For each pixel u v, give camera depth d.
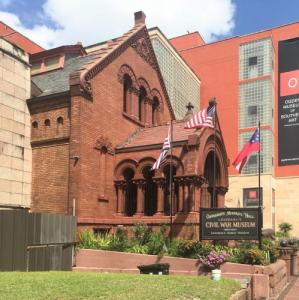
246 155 24.14
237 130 53.06
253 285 13.30
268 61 52.56
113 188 24.69
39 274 11.59
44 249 16.48
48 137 23.33
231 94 54.16
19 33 43.12
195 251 18.73
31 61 28.94
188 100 48.75
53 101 23.42
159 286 10.15
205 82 55.72
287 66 53.62
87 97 23.14
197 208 22.27
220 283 11.37
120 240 20.70
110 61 25.45
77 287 9.33
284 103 53.16
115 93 25.83
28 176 23.30
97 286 9.56
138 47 28.89
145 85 29.59
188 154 22.66
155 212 25.77
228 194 51.62
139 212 23.64
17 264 15.36
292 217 51.09
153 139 25.16
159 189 23.09
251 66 53.56
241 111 53.19
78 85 22.64
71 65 27.88
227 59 55.16
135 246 20.00
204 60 56.41
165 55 42.06
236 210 18.47
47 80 26.83
